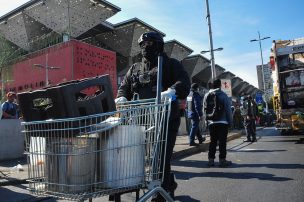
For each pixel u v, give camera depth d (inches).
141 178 122.0
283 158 361.7
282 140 580.7
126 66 1915.6
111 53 1379.2
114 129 117.7
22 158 392.2
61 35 1568.7
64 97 110.2
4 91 1476.4
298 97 593.6
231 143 571.2
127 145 119.0
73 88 112.0
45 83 1392.7
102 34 1777.8
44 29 1710.1
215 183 247.8
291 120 588.7
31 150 122.7
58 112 112.6
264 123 1274.6
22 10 1587.1
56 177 115.1
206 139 573.0
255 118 587.2
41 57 1406.3
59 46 1326.3
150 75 155.6
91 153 113.4
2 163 353.1
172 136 143.5
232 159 368.8
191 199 203.8
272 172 281.9
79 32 1572.3
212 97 321.4
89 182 113.0
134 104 146.3
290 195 205.9
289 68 610.9
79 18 1523.1
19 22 1667.1
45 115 118.7
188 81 154.3
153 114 127.3
